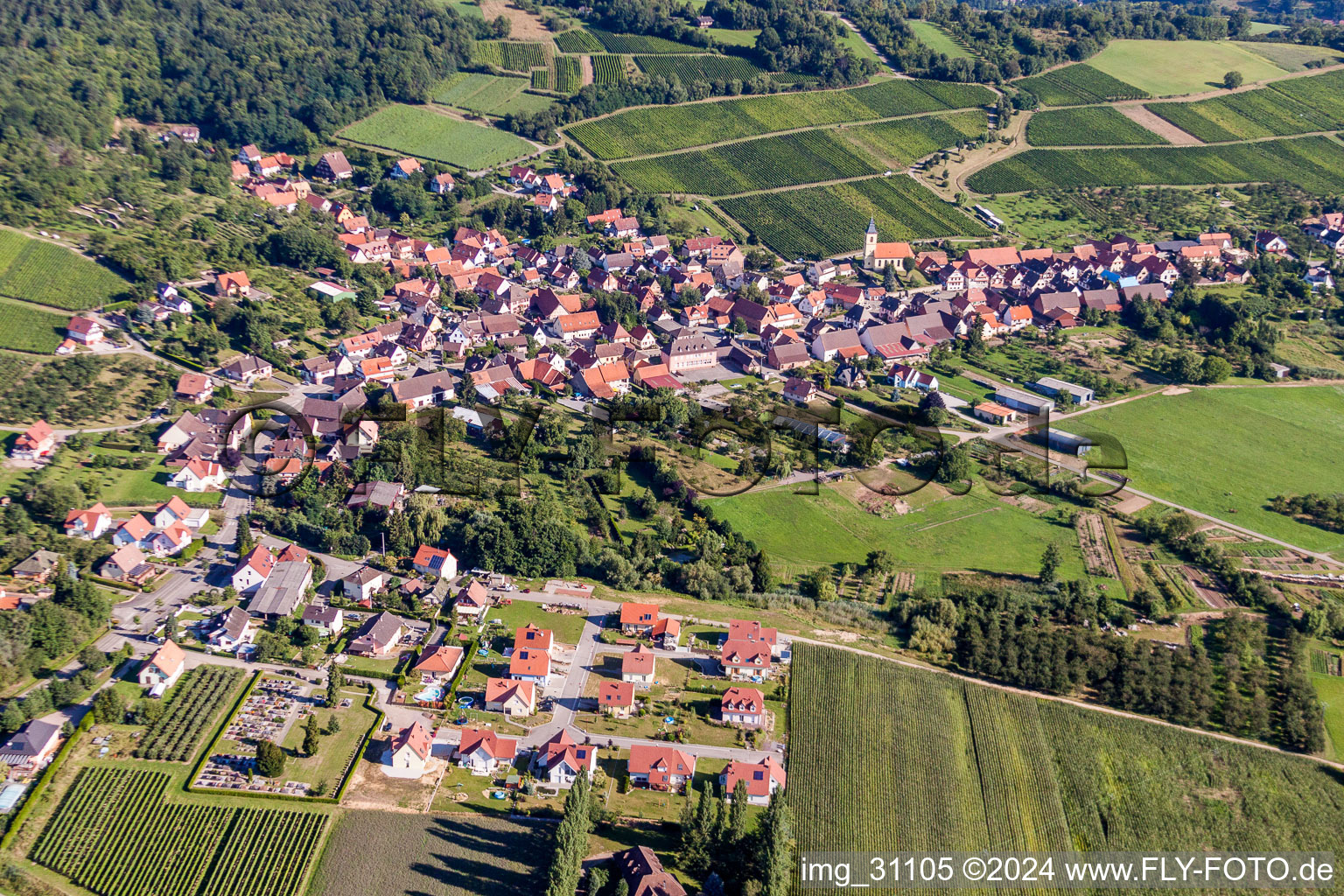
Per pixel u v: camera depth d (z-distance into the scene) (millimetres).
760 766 165125
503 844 153125
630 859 147250
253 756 165625
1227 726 183625
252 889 143875
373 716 176625
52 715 170500
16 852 147500
